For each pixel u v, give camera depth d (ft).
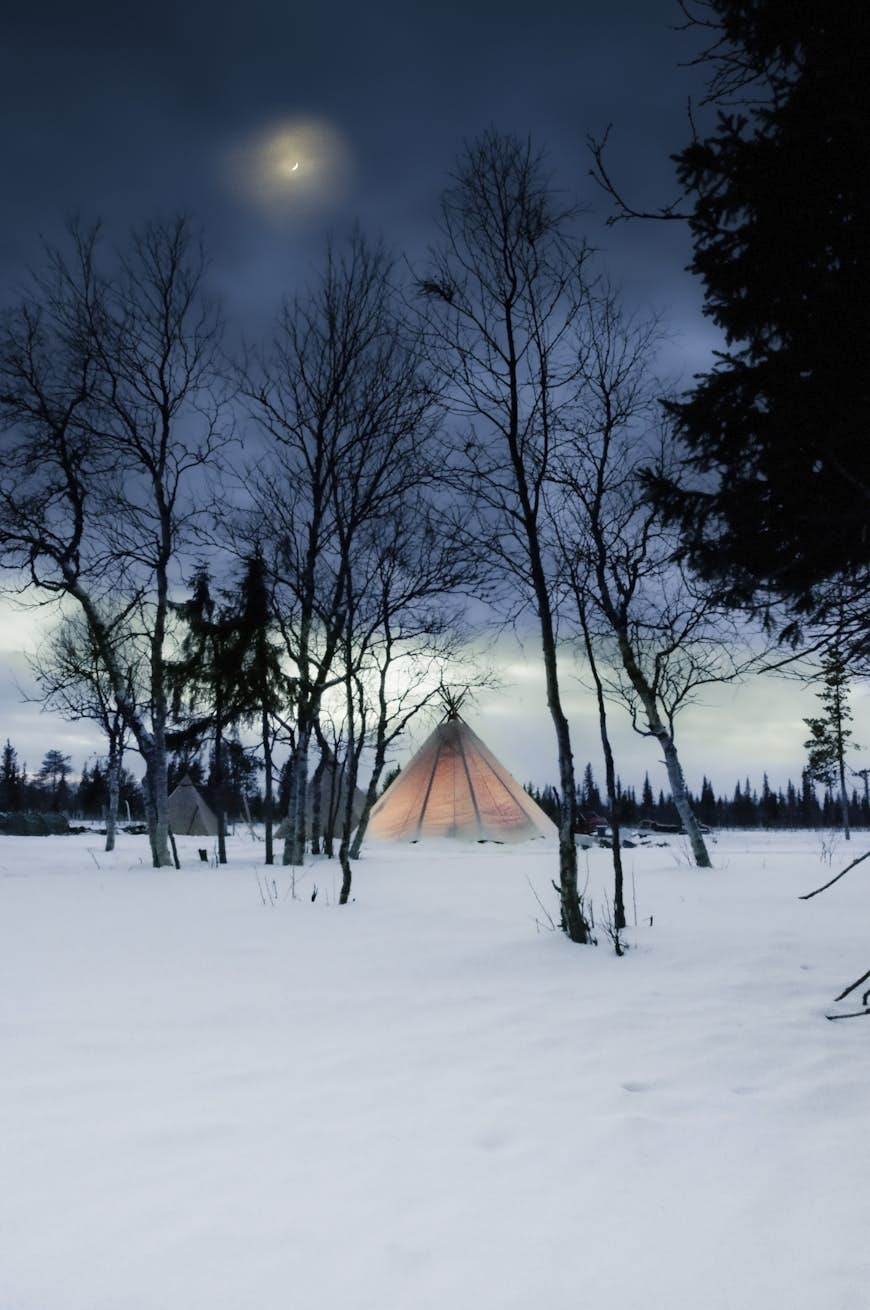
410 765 97.66
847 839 110.63
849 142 12.88
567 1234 8.99
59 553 64.85
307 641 63.05
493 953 26.17
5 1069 14.79
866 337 13.57
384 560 59.00
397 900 40.37
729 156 13.56
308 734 63.72
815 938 27.86
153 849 62.54
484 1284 8.05
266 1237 8.98
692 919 32.68
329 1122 12.30
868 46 12.48
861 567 15.24
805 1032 16.84
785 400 14.25
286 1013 18.93
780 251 13.75
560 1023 17.81
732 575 15.69
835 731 111.75
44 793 257.96
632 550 40.73
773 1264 8.36
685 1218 9.32
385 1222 9.30
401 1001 20.07
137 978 22.61
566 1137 11.64
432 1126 12.11
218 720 67.21
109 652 65.87
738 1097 13.20
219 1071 14.73
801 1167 10.59
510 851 80.69
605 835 103.24
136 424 66.54
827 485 14.71
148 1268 8.38
